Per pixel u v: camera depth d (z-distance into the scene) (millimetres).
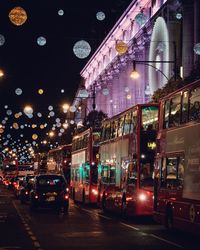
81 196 40594
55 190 31641
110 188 30297
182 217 18359
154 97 39375
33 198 31844
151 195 24281
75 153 45000
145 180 24484
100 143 34469
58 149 55344
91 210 34344
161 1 62312
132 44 72875
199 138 16891
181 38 52656
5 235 19141
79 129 71312
